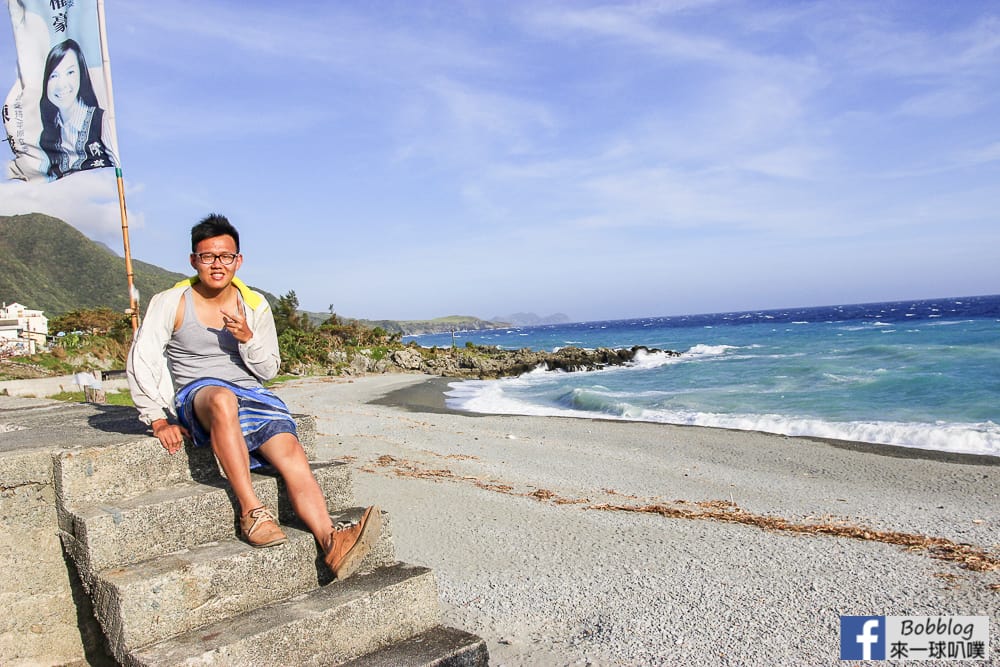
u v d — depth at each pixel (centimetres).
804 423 1780
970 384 2350
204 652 257
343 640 296
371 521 305
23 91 578
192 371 356
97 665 331
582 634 485
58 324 6319
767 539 759
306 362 5172
